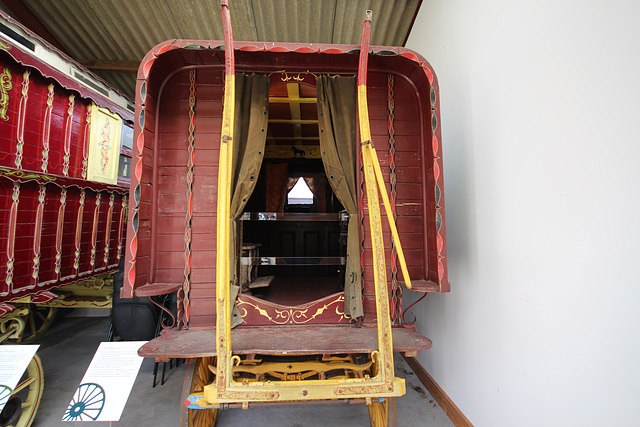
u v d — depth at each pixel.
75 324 4.35
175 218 1.98
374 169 1.54
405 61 2.00
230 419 2.21
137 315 2.95
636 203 1.07
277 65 2.07
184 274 1.94
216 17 3.19
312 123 3.33
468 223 2.07
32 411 2.08
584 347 1.23
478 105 1.97
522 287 1.56
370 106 2.12
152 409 2.35
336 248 4.43
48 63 2.69
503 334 1.69
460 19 2.20
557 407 1.33
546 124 1.43
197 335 1.78
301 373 1.91
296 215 3.04
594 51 1.22
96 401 1.47
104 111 3.48
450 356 2.27
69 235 2.90
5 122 2.33
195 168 2.00
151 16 3.24
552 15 1.41
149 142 1.91
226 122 1.45
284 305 2.05
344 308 1.98
